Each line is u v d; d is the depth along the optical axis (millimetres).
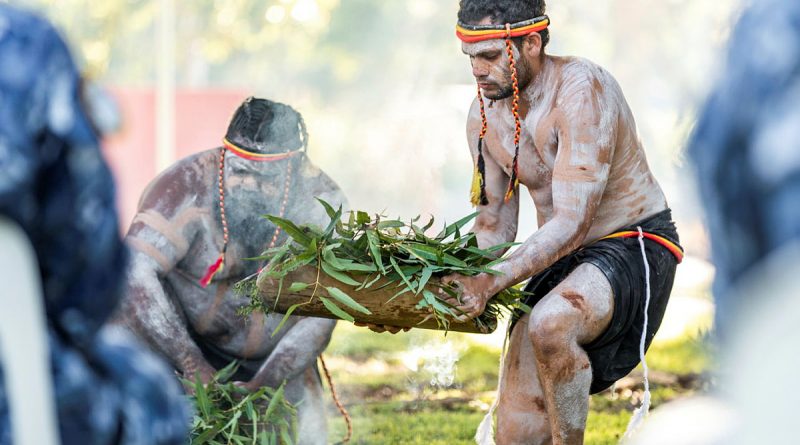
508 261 6199
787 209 1643
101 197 2461
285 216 7250
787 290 1669
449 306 5980
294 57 34781
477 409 10742
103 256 2490
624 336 6680
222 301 7324
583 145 6508
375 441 9289
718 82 1738
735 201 1692
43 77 2398
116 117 2527
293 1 34469
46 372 2348
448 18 34469
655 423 1974
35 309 2336
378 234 6098
